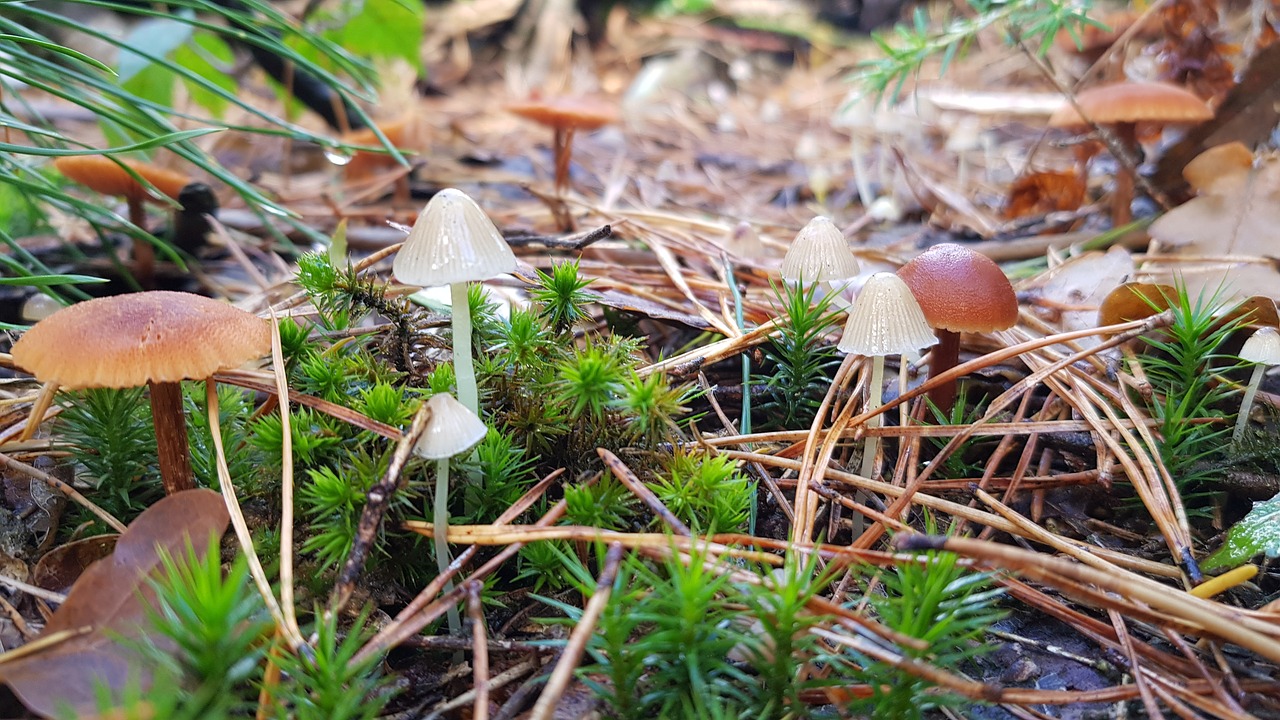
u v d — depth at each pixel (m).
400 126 0.28
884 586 0.11
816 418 0.13
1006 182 0.31
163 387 0.11
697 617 0.08
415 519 0.11
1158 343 0.14
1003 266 0.21
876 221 0.28
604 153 0.38
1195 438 0.13
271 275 0.22
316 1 0.30
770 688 0.09
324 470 0.10
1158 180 0.22
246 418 0.13
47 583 0.11
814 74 0.56
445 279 0.10
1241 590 0.11
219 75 0.27
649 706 0.09
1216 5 0.22
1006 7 0.19
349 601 0.11
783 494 0.13
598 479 0.11
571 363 0.12
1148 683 0.09
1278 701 0.10
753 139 0.42
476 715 0.08
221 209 0.25
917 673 0.08
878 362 0.12
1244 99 0.21
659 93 0.52
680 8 0.63
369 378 0.13
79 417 0.12
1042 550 0.12
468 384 0.11
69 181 0.25
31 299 0.18
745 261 0.19
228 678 0.08
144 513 0.10
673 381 0.14
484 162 0.34
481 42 0.57
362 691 0.09
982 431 0.13
